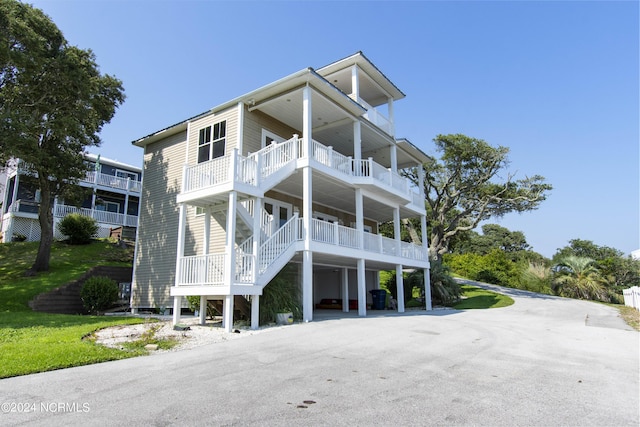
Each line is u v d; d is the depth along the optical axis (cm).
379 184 1717
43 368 602
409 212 2238
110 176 3294
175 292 1216
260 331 1043
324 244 1422
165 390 500
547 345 881
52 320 1149
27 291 1692
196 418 401
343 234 1549
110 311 1805
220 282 1145
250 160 1268
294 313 1283
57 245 2611
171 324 1179
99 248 2655
